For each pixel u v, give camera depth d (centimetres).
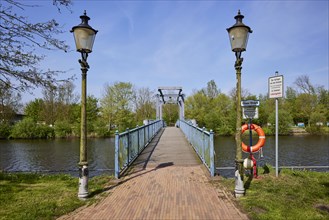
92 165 1795
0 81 611
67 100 4312
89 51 452
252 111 610
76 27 439
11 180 614
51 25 582
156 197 438
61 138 3866
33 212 378
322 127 4150
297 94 4997
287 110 4638
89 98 4297
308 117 4459
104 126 3903
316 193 461
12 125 3822
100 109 4162
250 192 459
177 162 744
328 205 406
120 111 4047
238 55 447
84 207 403
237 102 447
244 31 432
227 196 436
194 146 993
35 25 567
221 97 4809
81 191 442
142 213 368
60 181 605
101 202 422
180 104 2862
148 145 1155
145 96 4559
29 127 3759
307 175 607
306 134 4028
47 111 4272
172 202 411
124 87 4084
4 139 3709
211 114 4303
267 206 384
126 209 386
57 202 427
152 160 778
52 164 1911
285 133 3950
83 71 452
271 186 497
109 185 521
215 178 552
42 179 629
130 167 682
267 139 3356
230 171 1067
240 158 439
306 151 2316
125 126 3997
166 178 564
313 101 4541
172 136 1617
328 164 1742
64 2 570
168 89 2577
